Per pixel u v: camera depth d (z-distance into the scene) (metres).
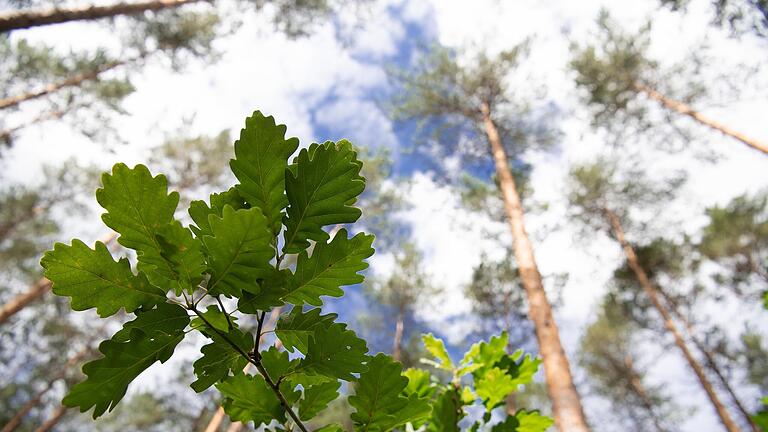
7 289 13.73
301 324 0.58
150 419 15.38
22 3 7.47
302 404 0.65
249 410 0.63
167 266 0.48
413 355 15.23
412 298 16.95
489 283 14.26
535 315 5.71
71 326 14.24
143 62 12.34
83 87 11.46
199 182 14.50
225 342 0.53
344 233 0.53
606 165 14.24
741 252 13.16
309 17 12.59
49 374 14.12
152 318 0.47
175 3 9.26
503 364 1.19
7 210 14.62
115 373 0.45
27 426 14.09
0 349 13.51
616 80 12.05
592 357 16.22
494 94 13.98
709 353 12.70
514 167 14.05
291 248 0.52
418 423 1.01
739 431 10.09
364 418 0.66
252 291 0.50
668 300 13.97
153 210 0.46
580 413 4.31
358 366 0.58
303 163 0.53
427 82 14.16
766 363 12.44
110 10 7.57
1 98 11.62
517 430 1.05
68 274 0.44
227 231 0.46
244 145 0.51
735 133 9.21
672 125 11.98
